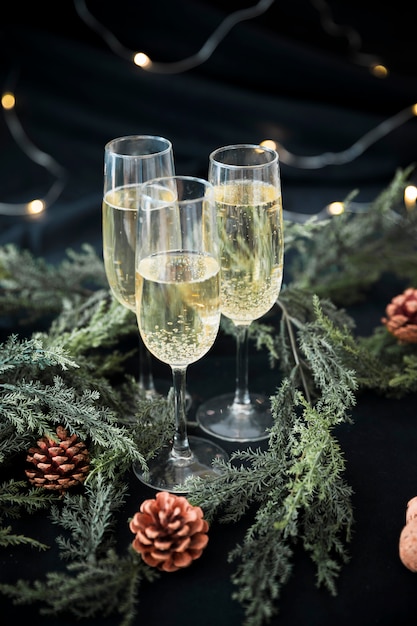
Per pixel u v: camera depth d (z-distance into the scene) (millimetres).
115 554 545
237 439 657
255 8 1180
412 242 850
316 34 1217
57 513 575
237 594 523
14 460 632
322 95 1206
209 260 558
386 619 519
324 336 668
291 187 1182
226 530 576
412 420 670
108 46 1184
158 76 1184
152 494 605
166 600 529
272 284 619
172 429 636
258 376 726
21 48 1172
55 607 512
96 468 586
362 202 1138
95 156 1206
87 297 802
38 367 633
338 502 571
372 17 1209
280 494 580
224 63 1194
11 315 787
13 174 1184
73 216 1036
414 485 610
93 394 612
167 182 580
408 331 702
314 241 836
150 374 706
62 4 1167
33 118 1197
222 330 779
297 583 540
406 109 1196
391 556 557
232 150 635
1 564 552
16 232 1021
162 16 1168
